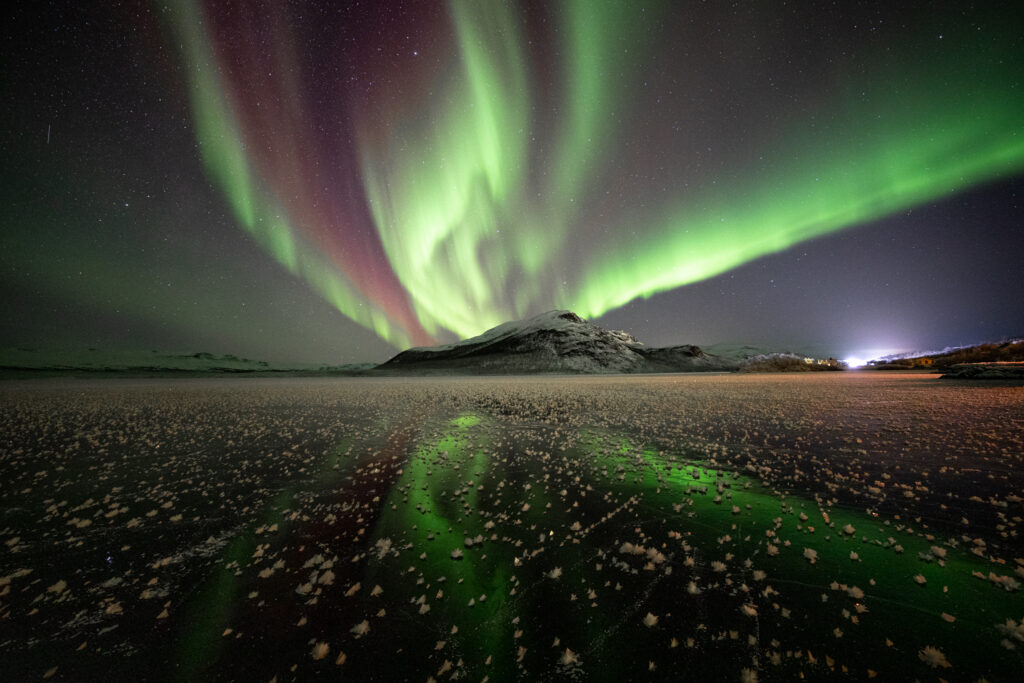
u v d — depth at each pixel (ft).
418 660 10.90
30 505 23.45
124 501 24.06
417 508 22.53
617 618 12.32
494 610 12.97
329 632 12.10
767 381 155.84
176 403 86.48
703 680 9.80
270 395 111.86
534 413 63.05
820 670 9.97
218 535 19.29
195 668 10.70
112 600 13.89
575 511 21.36
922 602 12.62
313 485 27.02
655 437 40.63
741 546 16.88
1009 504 20.53
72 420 59.31
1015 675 9.55
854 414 53.21
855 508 20.67
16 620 12.82
